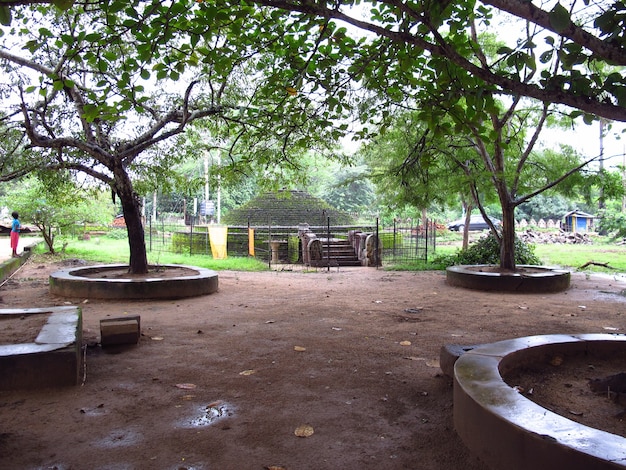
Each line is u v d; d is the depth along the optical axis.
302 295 10.13
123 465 2.95
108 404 3.90
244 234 22.95
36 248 20.14
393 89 6.16
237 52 5.75
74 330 4.75
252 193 41.50
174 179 11.88
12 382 4.12
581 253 23.78
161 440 3.29
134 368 4.89
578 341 4.44
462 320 7.53
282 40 6.24
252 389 4.32
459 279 11.40
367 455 3.12
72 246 23.12
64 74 8.65
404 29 4.21
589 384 3.79
